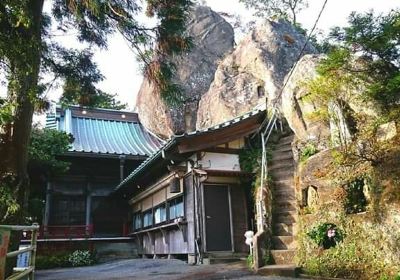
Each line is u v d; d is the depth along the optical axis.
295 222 7.93
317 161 6.97
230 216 9.91
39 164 14.11
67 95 7.75
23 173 5.67
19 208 5.46
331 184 6.36
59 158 16.56
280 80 12.12
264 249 7.26
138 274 8.07
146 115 18.72
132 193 16.27
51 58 7.16
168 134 17.42
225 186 10.11
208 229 9.60
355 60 5.39
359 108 6.07
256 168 9.71
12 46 4.46
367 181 5.71
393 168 5.29
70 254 13.74
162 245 12.11
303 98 8.10
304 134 8.32
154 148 18.48
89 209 16.77
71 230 15.04
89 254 13.97
